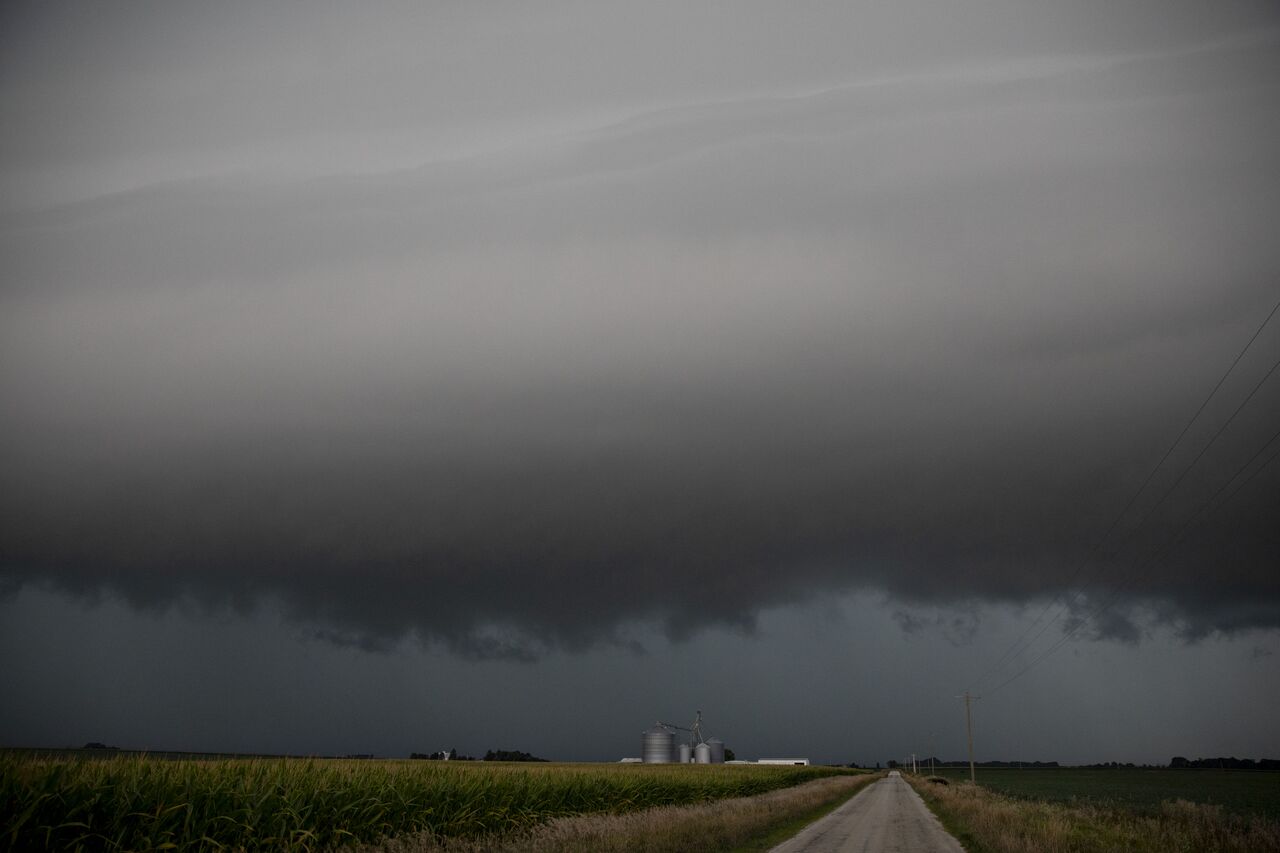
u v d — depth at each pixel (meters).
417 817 25.72
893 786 109.31
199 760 21.97
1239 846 27.31
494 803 30.11
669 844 25.56
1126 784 128.62
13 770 16.50
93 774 17.77
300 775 22.72
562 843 24.84
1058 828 28.91
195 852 18.31
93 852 17.00
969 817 39.94
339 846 21.88
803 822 41.62
